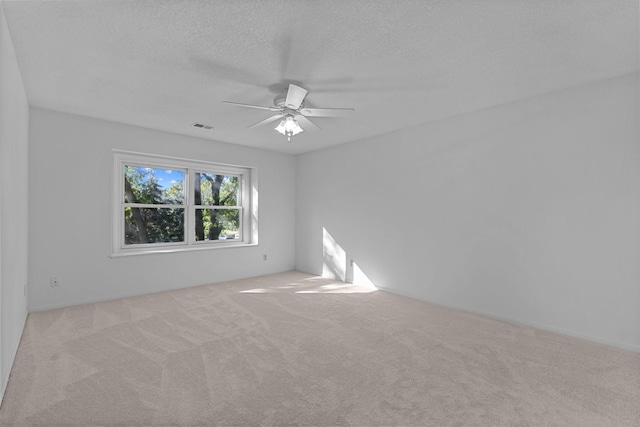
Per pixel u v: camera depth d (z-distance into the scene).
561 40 2.20
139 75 2.75
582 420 1.79
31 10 1.87
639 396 2.02
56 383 2.11
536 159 3.21
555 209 3.10
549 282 3.13
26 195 3.28
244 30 2.10
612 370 2.34
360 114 3.76
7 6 1.83
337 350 2.65
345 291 4.57
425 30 2.09
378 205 4.71
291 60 2.49
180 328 3.11
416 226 4.24
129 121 4.03
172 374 2.24
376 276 4.73
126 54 2.41
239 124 4.16
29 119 3.45
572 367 2.38
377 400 1.96
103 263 4.00
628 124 2.71
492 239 3.53
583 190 2.93
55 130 3.65
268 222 5.75
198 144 4.84
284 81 2.86
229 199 5.52
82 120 3.83
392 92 3.10
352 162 5.08
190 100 3.32
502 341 2.86
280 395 2.01
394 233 4.51
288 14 1.93
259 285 4.90
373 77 2.78
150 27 2.06
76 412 1.82
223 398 1.97
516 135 3.35
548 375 2.27
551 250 3.12
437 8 1.86
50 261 3.62
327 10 1.88
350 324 3.26
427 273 4.12
